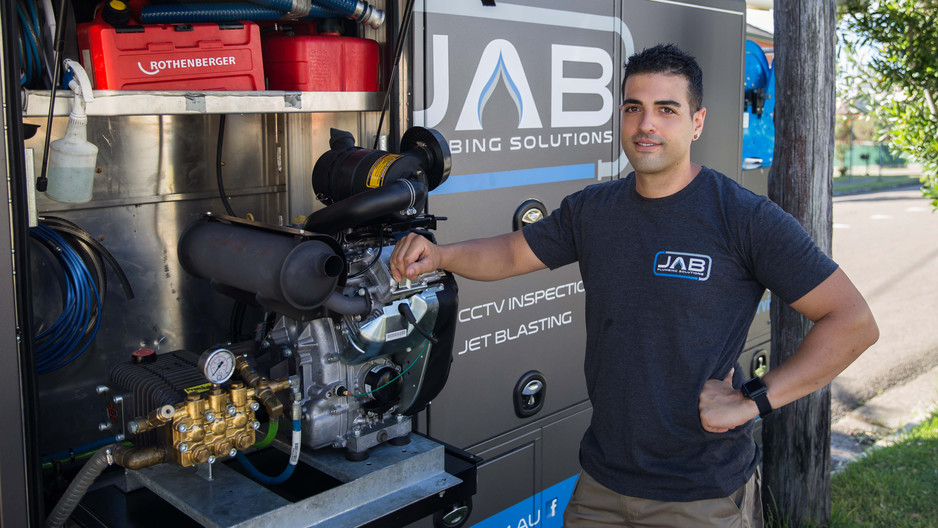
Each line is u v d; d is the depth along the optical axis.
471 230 2.69
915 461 4.72
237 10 2.11
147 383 1.91
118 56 1.94
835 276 1.82
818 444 3.83
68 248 2.15
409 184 2.01
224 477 1.95
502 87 2.72
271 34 2.38
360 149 2.21
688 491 1.96
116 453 1.76
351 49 2.33
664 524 2.00
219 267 1.96
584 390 3.23
